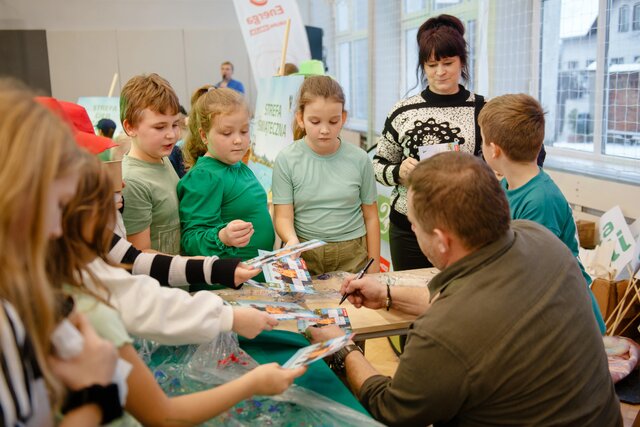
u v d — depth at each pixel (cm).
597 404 114
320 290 171
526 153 164
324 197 207
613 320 270
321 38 682
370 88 619
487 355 104
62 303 76
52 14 809
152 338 113
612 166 316
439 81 229
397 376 112
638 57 296
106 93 818
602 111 326
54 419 74
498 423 109
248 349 141
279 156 212
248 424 110
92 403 73
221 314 118
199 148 202
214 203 181
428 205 113
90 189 84
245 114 186
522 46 371
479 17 378
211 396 96
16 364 65
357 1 673
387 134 245
